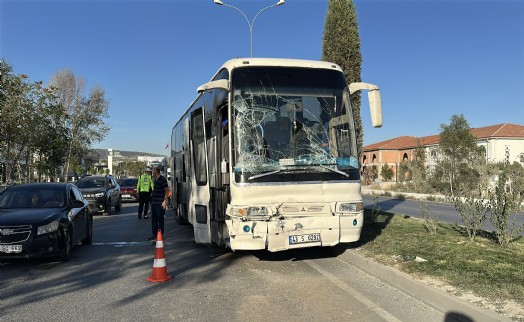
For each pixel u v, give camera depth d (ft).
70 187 34.30
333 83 26.53
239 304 19.27
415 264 23.44
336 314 17.80
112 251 32.53
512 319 15.21
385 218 45.47
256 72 25.46
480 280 19.97
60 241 27.76
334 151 25.48
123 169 332.80
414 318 17.17
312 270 25.44
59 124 75.82
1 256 25.96
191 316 17.75
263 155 24.31
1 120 59.98
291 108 25.32
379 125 26.71
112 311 18.40
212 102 28.63
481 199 30.73
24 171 80.02
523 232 37.42
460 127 119.44
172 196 59.82
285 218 24.07
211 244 29.12
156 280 23.30
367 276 23.77
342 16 53.21
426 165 131.95
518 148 175.32
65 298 20.33
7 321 17.19
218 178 26.58
